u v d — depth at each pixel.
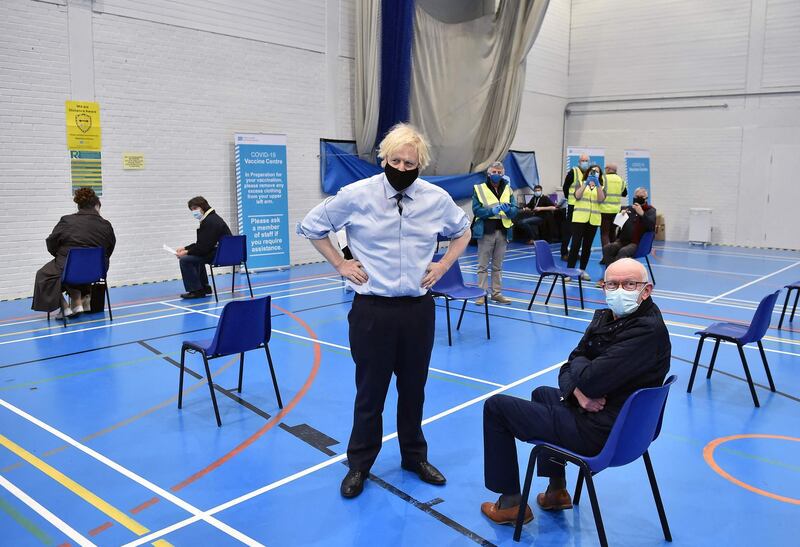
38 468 3.59
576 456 2.63
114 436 4.04
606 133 16.00
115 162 8.84
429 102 12.41
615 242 10.14
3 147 7.85
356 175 11.82
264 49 10.34
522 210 14.26
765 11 13.52
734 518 3.09
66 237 6.97
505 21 12.73
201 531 2.95
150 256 9.37
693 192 14.88
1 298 8.05
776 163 13.75
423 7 12.01
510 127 13.08
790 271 10.77
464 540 2.89
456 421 4.29
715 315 7.52
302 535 2.92
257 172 10.27
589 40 15.98
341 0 11.36
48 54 8.09
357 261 3.09
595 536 2.93
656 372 2.67
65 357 5.72
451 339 6.41
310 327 6.88
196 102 9.60
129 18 8.77
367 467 3.35
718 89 14.29
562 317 7.39
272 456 3.76
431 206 3.04
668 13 14.74
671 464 3.67
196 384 5.04
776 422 4.29
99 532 2.93
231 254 8.23
